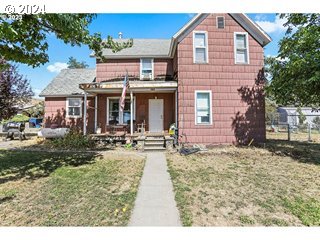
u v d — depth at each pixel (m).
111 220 3.52
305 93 9.80
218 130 10.86
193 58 10.92
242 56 11.22
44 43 6.88
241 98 11.01
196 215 3.72
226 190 4.92
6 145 11.93
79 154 9.16
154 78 14.10
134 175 6.06
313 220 3.58
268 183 5.42
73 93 14.37
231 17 11.11
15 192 4.75
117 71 14.19
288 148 10.16
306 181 5.59
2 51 6.32
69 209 3.92
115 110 13.94
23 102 15.74
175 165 7.25
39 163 7.53
